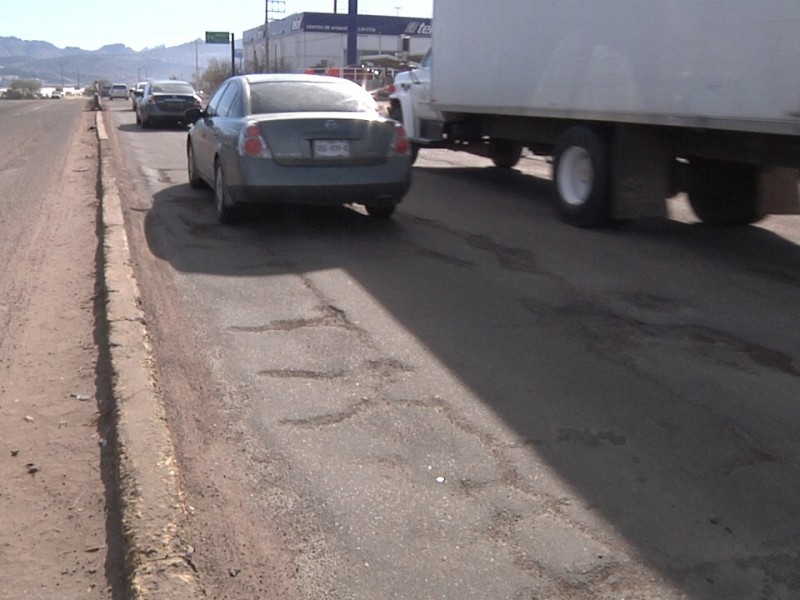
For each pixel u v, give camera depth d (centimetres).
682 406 513
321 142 904
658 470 437
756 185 991
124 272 726
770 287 768
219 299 699
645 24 873
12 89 15925
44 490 401
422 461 439
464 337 621
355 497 404
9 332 607
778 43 718
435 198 1230
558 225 1034
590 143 983
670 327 654
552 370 563
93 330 612
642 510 400
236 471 425
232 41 7462
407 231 973
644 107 883
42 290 714
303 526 380
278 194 905
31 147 2023
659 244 934
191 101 2631
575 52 993
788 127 715
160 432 439
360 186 922
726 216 1019
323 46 7812
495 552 365
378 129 923
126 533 357
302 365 562
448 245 905
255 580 343
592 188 983
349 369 557
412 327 639
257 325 638
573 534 379
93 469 420
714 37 786
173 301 692
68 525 375
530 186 1380
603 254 880
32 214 1069
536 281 771
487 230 991
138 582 328
